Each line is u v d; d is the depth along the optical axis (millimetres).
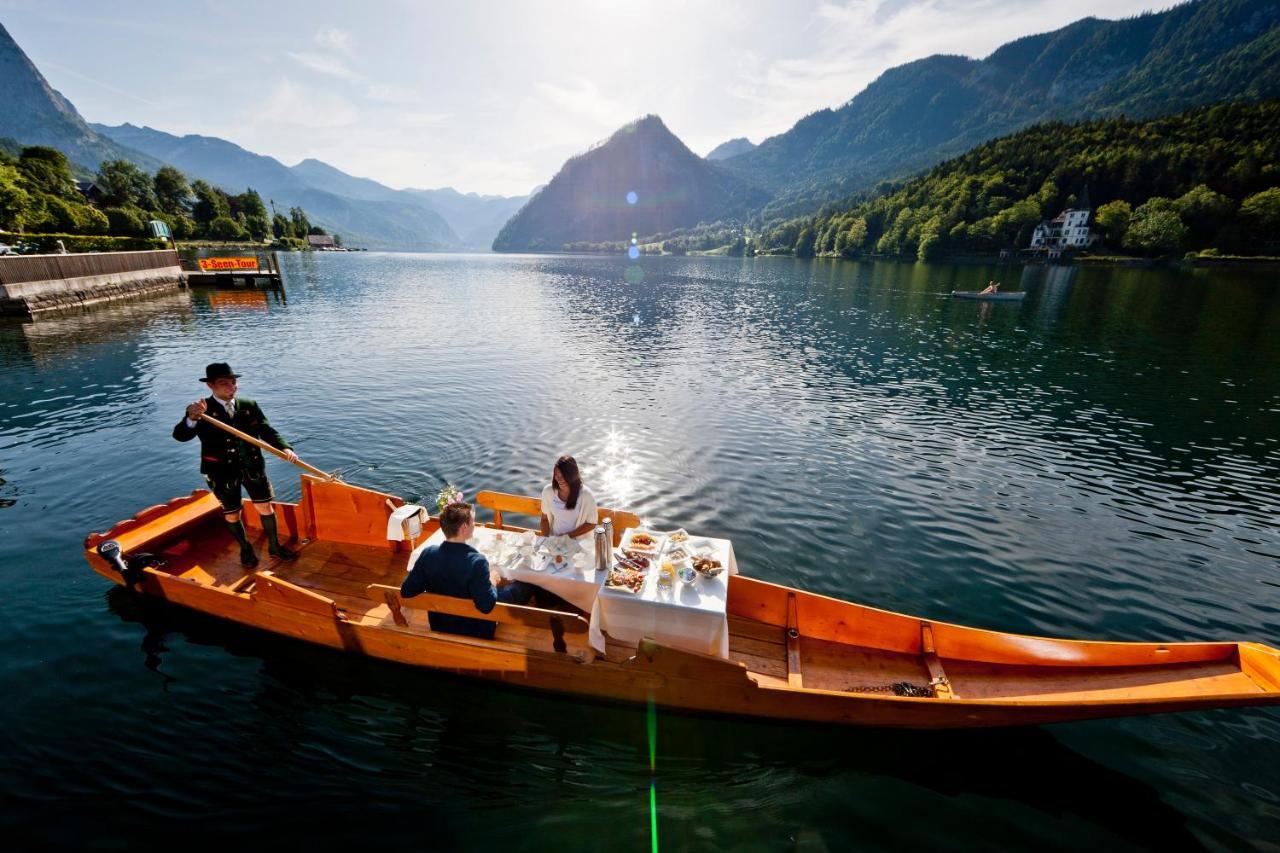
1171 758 5773
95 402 16984
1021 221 127938
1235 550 9922
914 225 137375
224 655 6883
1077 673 5867
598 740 5887
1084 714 5328
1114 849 4859
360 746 5734
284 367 22281
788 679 6121
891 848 4867
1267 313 42531
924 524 10586
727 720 6062
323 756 5602
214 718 6004
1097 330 35406
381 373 21625
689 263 159000
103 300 40344
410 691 6461
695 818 5086
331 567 8086
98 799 5078
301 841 4773
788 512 10930
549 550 6582
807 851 4812
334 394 18453
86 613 7512
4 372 20562
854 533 10188
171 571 7855
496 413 16750
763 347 29516
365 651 6684
